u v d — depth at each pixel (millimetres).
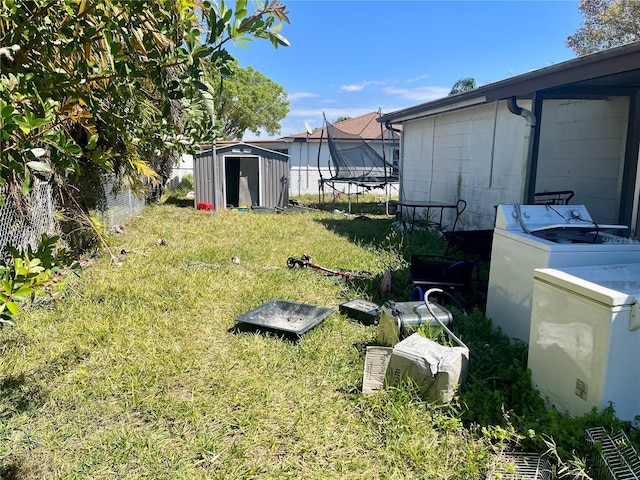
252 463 1943
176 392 2486
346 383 2600
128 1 1354
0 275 1301
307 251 6168
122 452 1981
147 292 4035
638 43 2992
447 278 4277
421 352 2441
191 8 1451
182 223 8609
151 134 2115
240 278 4699
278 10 1377
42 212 4137
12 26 1362
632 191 5336
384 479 1858
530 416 2188
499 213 3377
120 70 1496
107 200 6699
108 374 2619
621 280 2295
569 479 1824
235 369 2752
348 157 13344
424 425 2188
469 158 7680
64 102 1429
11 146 1190
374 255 6000
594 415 1963
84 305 3643
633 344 1962
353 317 3703
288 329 3221
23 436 2068
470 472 1865
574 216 3393
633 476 1729
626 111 5273
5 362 2664
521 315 3031
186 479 1840
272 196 12234
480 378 2596
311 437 2117
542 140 6555
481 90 5250
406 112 9297
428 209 8484
